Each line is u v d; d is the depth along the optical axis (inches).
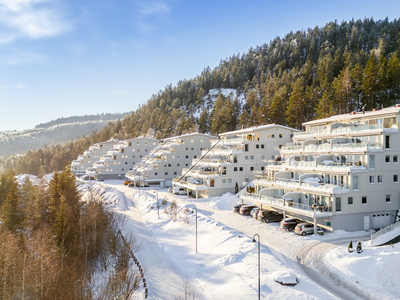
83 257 1347.2
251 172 2704.2
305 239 1349.7
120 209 2556.6
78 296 982.4
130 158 4913.9
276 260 1109.7
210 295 950.4
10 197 1996.8
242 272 1032.2
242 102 6569.9
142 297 953.5
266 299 844.6
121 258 1250.6
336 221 1397.6
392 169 1476.4
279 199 1672.0
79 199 2003.0
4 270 1013.8
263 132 2741.1
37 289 989.8
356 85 3550.7
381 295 850.8
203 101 7396.7
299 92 3737.7
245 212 1908.2
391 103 3196.4
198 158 3245.6
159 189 3555.6
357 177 1424.7
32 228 1760.6
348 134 1636.3
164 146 4126.5
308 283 920.3
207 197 2615.7
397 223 1247.5
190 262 1246.3
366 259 1014.4
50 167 7303.2
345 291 880.9
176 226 1808.6
